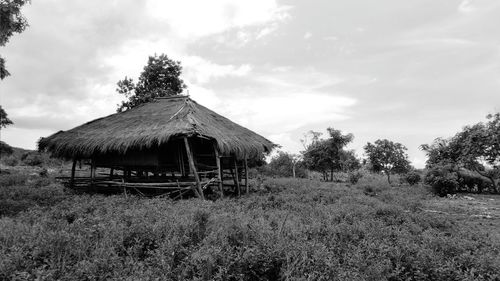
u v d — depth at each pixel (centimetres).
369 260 565
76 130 1673
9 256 498
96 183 1534
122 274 489
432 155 2802
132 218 732
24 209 990
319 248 596
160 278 479
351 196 1500
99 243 588
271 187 1997
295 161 3809
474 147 2562
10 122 3134
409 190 2247
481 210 1477
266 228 685
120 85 2955
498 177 2566
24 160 3859
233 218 729
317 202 1295
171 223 674
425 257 582
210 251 526
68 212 818
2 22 1362
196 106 1747
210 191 1705
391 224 951
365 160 3562
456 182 2142
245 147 1597
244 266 532
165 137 1310
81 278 474
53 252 528
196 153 1655
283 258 545
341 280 496
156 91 2828
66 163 3850
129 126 1520
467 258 592
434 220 996
